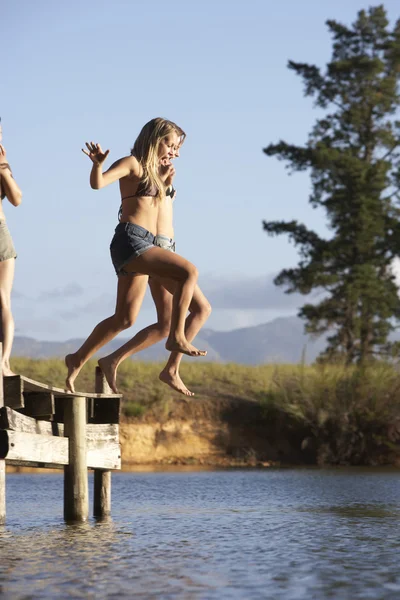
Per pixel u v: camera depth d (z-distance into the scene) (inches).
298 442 1239.5
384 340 1772.9
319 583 274.2
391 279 1834.4
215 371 1457.9
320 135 1905.8
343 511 524.4
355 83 1863.9
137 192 366.3
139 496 649.0
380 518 481.1
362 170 1788.9
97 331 394.3
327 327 1819.6
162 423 1232.8
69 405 466.0
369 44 1899.6
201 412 1268.5
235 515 500.1
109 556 332.5
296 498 627.8
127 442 1191.6
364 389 1240.2
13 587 266.7
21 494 677.3
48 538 389.4
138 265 360.2
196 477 893.2
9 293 422.3
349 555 334.3
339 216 1827.0
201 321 374.0
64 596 252.4
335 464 1198.9
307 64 1900.8
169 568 302.8
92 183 346.3
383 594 256.4
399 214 1851.6
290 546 361.4
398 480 847.7
